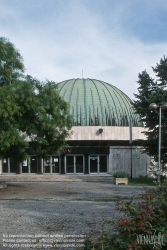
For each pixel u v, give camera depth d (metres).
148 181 31.22
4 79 21.97
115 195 19.42
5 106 18.67
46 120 21.73
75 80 45.66
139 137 41.12
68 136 25.36
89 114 40.47
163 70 28.06
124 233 5.71
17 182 31.03
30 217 12.07
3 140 19.05
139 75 29.03
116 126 40.34
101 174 37.25
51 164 37.94
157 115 27.08
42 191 21.92
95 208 14.21
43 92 23.03
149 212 5.64
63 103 23.88
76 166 37.94
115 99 42.72
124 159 38.28
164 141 27.19
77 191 21.92
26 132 22.81
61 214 12.69
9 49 22.12
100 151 37.75
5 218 11.91
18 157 23.55
